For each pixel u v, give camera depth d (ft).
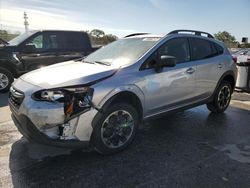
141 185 10.68
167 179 11.12
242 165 12.44
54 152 13.15
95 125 12.01
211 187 10.66
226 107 20.57
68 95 11.37
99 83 12.10
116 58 14.99
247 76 28.91
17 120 12.23
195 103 17.37
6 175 11.11
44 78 12.44
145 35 16.76
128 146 13.79
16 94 12.28
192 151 13.73
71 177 11.10
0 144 13.94
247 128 17.31
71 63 15.56
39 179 10.91
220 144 14.70
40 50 28.43
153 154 13.26
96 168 11.83
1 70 26.89
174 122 17.99
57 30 29.63
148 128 16.76
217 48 19.08
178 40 16.26
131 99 13.51
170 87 15.06
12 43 28.27
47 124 11.22
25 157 12.61
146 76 13.78
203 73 17.24
